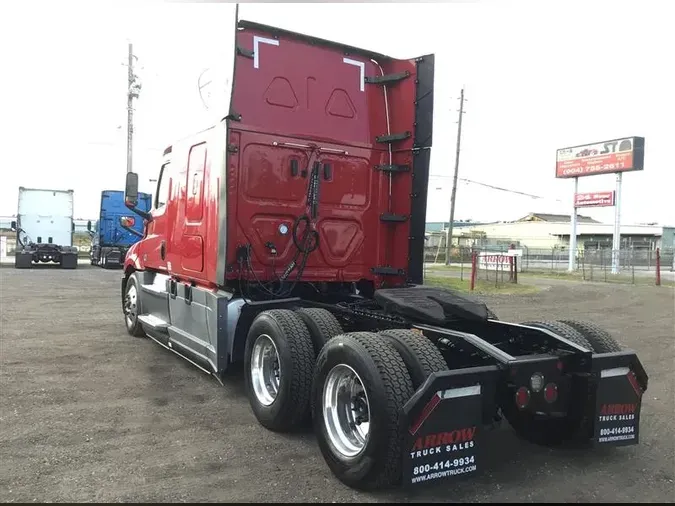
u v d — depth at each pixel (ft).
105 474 12.67
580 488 12.49
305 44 20.17
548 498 12.00
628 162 110.42
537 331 14.29
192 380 20.54
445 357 13.91
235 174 18.49
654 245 183.52
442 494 12.10
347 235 20.89
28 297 46.47
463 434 11.59
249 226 18.76
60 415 16.56
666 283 79.56
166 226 23.71
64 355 24.26
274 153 19.26
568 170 122.72
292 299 18.40
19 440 14.57
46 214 90.17
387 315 16.52
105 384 19.89
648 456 14.38
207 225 19.29
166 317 23.31
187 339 20.44
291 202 19.57
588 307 48.60
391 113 21.83
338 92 20.81
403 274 21.42
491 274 83.30
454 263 142.41
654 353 27.78
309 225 19.62
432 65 20.54
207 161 19.53
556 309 46.91
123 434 15.17
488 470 13.41
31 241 89.56
